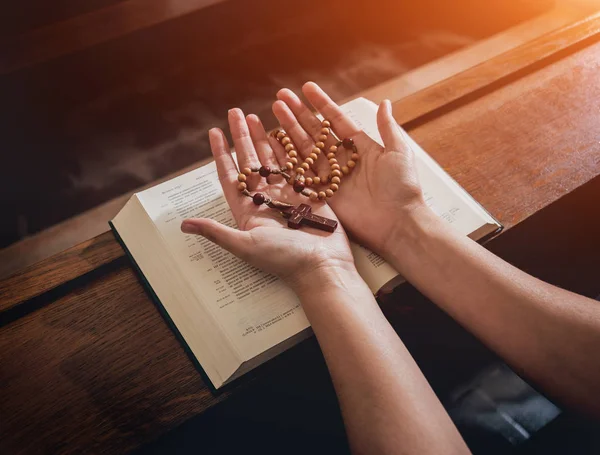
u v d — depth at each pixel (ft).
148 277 2.10
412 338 2.94
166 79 4.25
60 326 2.06
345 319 1.91
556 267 3.16
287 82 4.25
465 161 2.41
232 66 4.35
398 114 2.52
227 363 1.94
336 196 2.22
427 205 2.15
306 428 2.73
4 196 3.62
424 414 1.78
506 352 1.95
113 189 3.67
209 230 1.97
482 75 2.63
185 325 2.02
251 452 2.67
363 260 2.14
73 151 3.84
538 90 2.62
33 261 3.16
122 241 2.18
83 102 4.07
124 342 2.03
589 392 1.87
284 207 2.13
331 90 4.19
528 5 4.18
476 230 2.19
